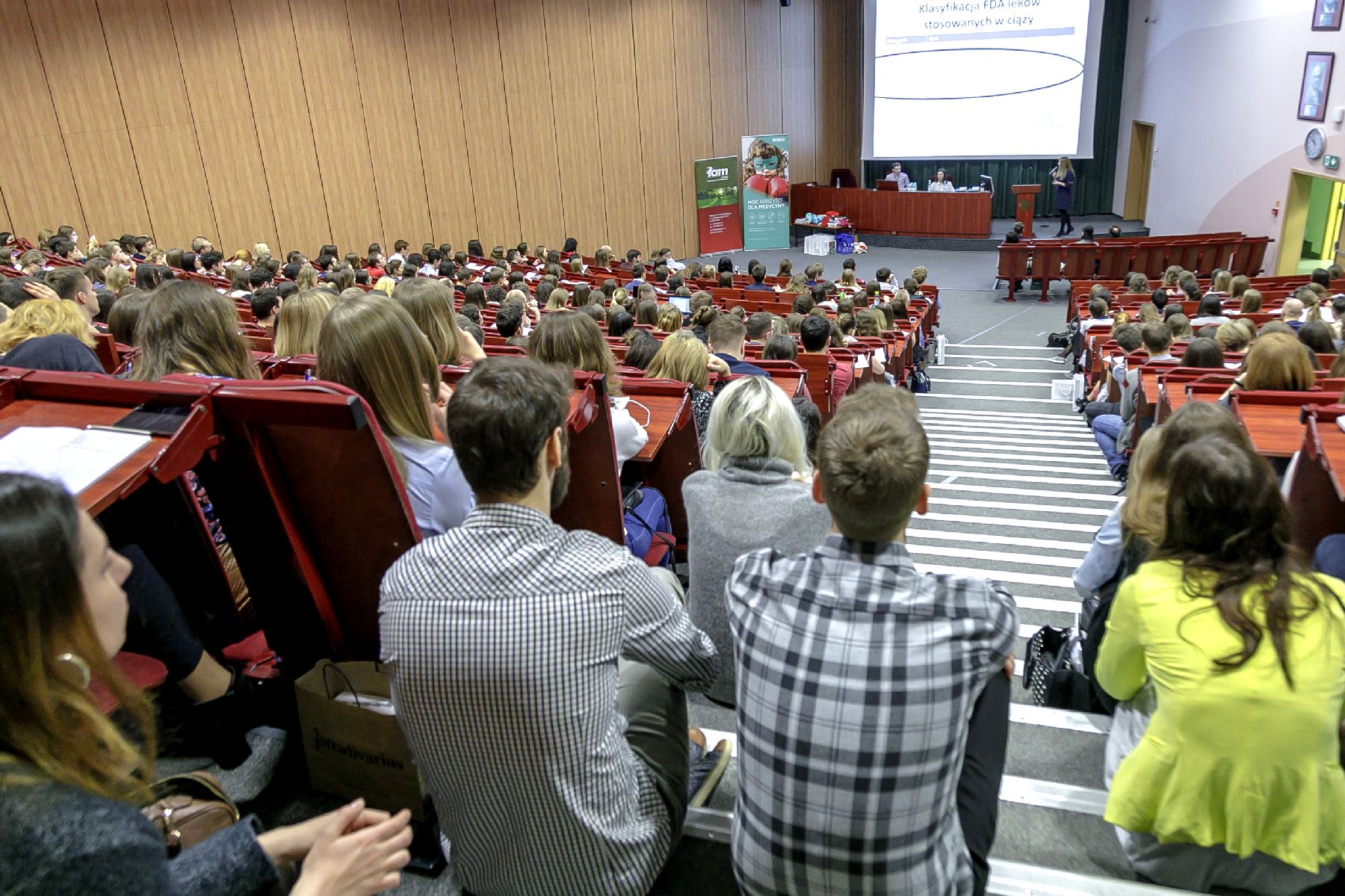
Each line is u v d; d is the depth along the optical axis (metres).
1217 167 16.02
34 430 1.74
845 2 20.12
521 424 1.49
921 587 1.49
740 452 2.26
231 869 1.25
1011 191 21.22
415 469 2.07
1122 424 6.45
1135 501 2.15
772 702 1.49
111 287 6.61
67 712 1.02
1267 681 1.69
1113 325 9.22
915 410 1.73
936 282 16.94
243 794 2.07
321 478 1.83
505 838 1.64
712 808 2.14
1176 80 17.61
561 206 16.73
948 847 1.56
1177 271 12.13
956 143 19.73
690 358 3.90
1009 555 4.76
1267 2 14.12
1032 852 2.10
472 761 1.55
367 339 2.00
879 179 21.61
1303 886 1.86
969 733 1.75
